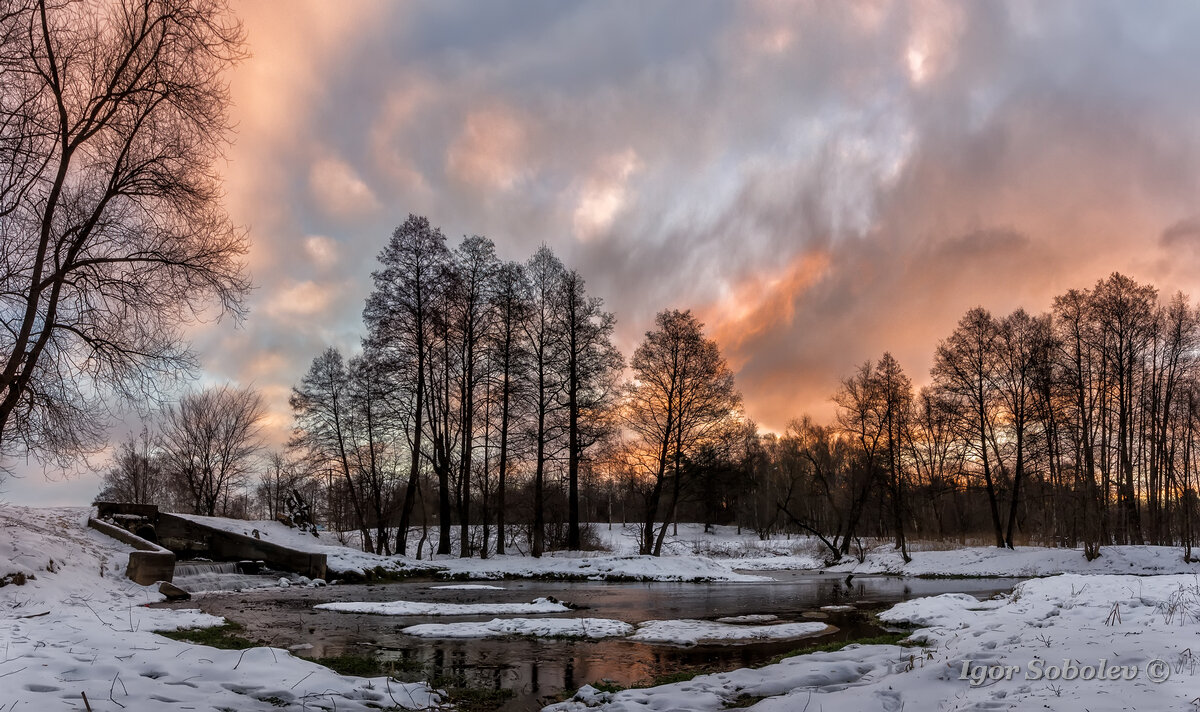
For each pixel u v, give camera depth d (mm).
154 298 15898
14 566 15016
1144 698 6039
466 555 31578
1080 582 16234
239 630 13266
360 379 35250
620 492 63969
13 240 14789
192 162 15875
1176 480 39906
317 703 7125
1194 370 37219
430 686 8773
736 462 36969
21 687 6496
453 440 33781
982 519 59219
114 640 8961
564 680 9539
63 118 13656
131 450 48656
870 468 41938
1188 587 14016
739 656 11383
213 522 28422
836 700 6926
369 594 20828
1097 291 37250
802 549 51531
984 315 39750
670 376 34031
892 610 16688
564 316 34000
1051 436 38031
